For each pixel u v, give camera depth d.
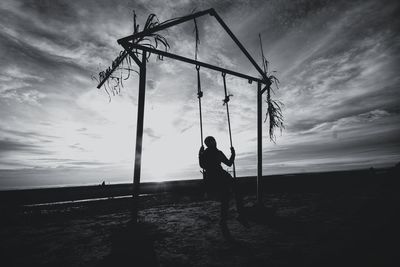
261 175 5.22
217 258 2.61
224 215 3.92
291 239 3.17
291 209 5.64
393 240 2.79
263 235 3.44
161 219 5.16
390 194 7.31
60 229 4.60
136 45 3.75
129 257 2.74
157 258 2.68
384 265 2.10
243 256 2.62
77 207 7.96
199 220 4.88
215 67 4.71
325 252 2.57
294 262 2.35
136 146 3.66
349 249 2.60
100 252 3.00
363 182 12.77
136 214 3.58
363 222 3.84
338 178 17.08
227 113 4.62
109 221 5.26
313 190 10.55
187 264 2.47
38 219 5.79
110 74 4.43
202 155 4.14
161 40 3.82
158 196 11.44
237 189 4.17
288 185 13.95
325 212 4.99
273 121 5.23
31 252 3.13
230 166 4.16
